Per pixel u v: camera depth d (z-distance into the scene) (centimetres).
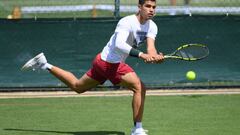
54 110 2397
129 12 4522
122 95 2773
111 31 2828
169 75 2872
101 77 1858
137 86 1784
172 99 2648
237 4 4641
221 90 2881
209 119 2177
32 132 1958
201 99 2647
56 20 2822
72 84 1919
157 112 2327
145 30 1789
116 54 1791
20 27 2823
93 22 2827
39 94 2816
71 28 2828
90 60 2839
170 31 2848
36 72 2861
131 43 1802
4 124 2105
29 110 2400
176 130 1975
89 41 2838
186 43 2855
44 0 5444
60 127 2045
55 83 2875
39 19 2820
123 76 1792
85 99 2675
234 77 2883
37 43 2831
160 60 1731
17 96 2761
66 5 5228
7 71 2848
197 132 1939
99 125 2080
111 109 2412
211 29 2861
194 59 1811
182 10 4822
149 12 1753
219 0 4712
